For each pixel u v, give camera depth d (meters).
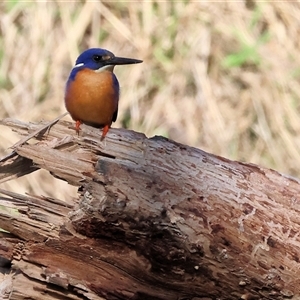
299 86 13.83
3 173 6.75
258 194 6.59
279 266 6.46
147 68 13.99
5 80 14.11
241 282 6.48
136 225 6.16
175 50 14.19
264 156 13.20
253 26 14.45
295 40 14.33
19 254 6.54
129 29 14.48
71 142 6.58
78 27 14.48
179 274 6.41
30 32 14.49
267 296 6.60
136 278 6.51
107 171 6.16
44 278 6.43
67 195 12.62
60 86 13.98
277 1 14.55
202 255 6.30
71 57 14.21
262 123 13.47
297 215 6.59
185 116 13.51
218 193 6.44
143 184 6.23
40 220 6.53
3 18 14.70
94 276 6.47
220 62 14.05
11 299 6.47
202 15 14.50
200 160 6.59
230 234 6.35
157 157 6.46
